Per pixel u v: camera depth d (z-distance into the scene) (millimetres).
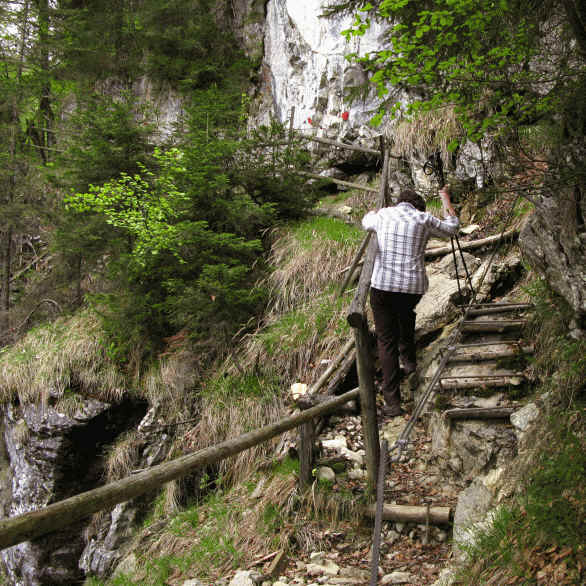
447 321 4777
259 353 5539
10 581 6344
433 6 2721
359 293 3424
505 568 2457
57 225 7660
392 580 2918
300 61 8898
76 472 6531
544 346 3822
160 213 5906
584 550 2248
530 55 2793
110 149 6859
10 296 9719
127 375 6469
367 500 3557
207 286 5617
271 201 7234
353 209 7480
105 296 6445
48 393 6500
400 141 6965
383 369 3941
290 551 3449
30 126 11117
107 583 4645
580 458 2615
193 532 4242
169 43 10438
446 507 3328
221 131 7027
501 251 5438
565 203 3162
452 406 3910
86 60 10727
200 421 5523
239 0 10500
